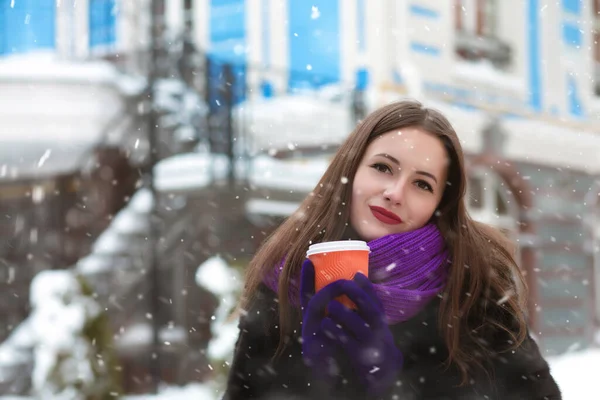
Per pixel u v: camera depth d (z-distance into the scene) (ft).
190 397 26.43
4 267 32.01
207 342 29.19
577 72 47.39
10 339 28.32
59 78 29.58
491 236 7.29
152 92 29.01
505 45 43.91
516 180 41.83
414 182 6.79
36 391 23.25
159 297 27.76
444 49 39.17
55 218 31.76
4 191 32.45
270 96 36.91
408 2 37.14
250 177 28.89
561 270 44.32
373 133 6.95
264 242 7.97
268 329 7.36
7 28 37.14
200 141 29.14
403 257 6.63
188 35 30.22
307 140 33.71
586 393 29.12
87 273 27.32
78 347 23.21
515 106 43.19
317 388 6.54
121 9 34.04
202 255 28.68
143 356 27.07
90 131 29.78
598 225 46.09
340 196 7.03
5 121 29.84
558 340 43.86
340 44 36.35
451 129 6.86
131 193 30.50
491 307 6.70
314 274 6.35
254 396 7.31
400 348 6.63
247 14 38.06
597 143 46.96
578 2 48.14
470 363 6.55
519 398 6.57
